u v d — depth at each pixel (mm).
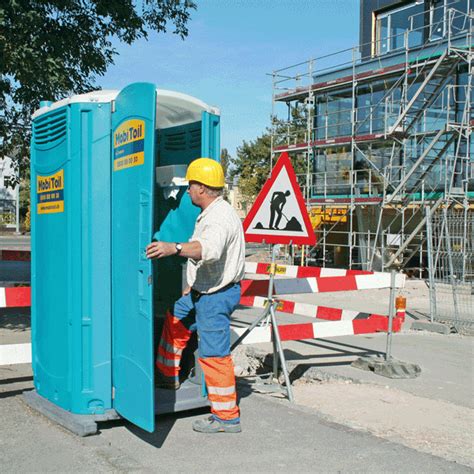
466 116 19469
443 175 20703
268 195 6367
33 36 9031
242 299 8898
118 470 4094
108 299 4855
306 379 7273
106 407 4887
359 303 15141
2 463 4180
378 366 7270
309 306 8383
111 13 10344
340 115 24844
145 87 4332
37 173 5426
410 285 18875
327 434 4930
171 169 5512
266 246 38844
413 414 5730
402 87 21953
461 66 20547
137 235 4457
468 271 14570
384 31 26469
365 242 23109
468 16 19891
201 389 5293
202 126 5148
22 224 58000
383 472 4184
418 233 21078
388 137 21266
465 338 10328
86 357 4852
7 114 10766
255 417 5324
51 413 5027
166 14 11852
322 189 25453
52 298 5133
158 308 5918
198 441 4680
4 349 5648
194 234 4797
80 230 4805
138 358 4445
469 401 6254
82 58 10430
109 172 4832
